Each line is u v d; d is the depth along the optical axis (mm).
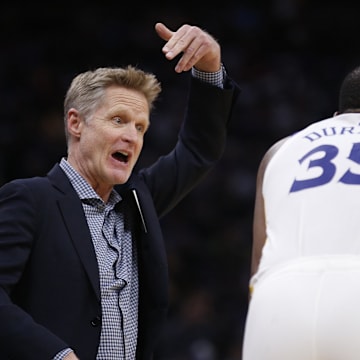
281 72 33188
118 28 34125
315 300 7633
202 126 10359
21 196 9039
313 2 35938
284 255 8016
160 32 9766
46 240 8992
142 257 9508
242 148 30469
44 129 30047
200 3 35406
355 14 35750
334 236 7949
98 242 9242
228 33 34688
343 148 8422
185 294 25062
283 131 31188
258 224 8797
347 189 8117
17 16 34281
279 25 35188
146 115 9656
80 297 8883
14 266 8734
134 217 9664
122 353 9086
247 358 7848
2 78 31859
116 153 9453
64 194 9242
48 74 31984
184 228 27984
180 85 31828
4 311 8469
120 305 9148
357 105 8945
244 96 31922
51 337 8375
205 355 22969
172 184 10281
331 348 7504
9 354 8453
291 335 7598
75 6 34875
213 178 29359
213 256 27219
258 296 7918
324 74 33625
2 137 29484
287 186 8383
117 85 9531
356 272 7691
